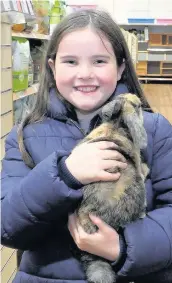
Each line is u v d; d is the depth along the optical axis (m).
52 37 1.38
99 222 1.11
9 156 1.36
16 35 2.24
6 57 2.06
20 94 2.36
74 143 1.30
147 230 1.14
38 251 1.22
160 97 8.31
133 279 1.20
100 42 1.28
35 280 1.20
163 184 1.31
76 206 1.15
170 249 1.15
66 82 1.31
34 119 1.36
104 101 1.33
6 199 1.17
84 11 1.37
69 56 1.29
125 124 1.18
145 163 1.29
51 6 3.23
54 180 1.09
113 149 1.14
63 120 1.34
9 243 1.18
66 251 1.20
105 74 1.30
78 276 1.17
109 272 1.14
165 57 11.04
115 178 1.10
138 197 1.15
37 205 1.10
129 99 1.21
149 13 10.28
